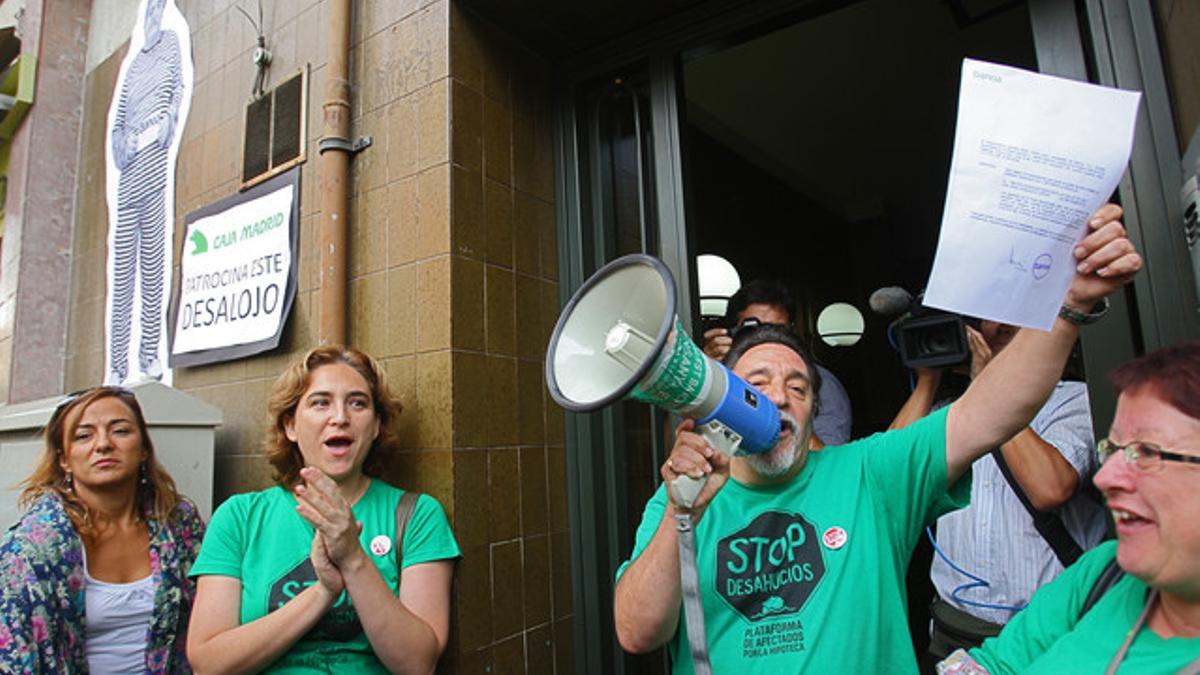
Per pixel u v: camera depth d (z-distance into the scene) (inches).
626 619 44.1
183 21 120.7
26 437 97.7
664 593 41.6
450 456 72.8
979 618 58.5
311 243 90.5
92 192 141.7
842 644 42.6
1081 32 60.7
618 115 92.8
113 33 143.3
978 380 44.7
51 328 141.9
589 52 90.0
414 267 79.1
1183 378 30.9
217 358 100.5
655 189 84.9
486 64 83.7
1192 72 50.8
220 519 65.3
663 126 83.4
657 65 84.4
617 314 38.9
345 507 56.6
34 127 143.3
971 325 59.9
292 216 92.5
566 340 39.6
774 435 39.9
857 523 45.8
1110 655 33.8
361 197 86.1
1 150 157.8
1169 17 54.6
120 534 71.0
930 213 221.1
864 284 217.6
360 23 89.6
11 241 147.3
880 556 44.8
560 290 89.2
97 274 135.7
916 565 121.8
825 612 43.6
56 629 63.1
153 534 72.2
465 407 74.8
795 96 149.9
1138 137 56.1
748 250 170.4
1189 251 51.2
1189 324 52.9
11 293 142.9
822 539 45.8
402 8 85.0
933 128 166.6
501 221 82.9
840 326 181.5
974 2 113.0
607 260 89.6
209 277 104.3
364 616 56.7
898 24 125.7
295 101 95.3
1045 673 35.6
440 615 64.9
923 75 143.3
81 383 136.1
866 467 47.8
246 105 104.0
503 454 78.0
